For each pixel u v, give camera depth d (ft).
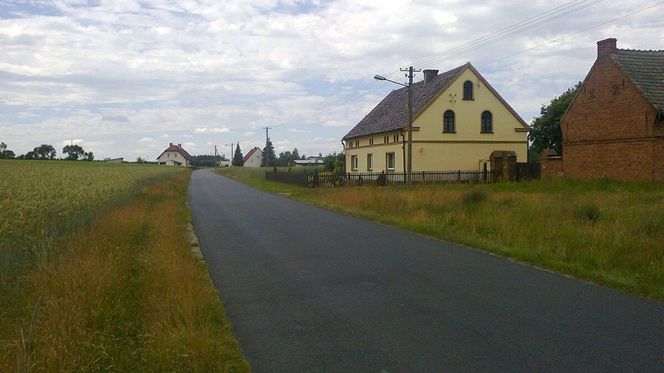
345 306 24.32
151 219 50.96
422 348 18.84
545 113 172.55
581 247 35.29
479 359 17.70
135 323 20.97
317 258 36.06
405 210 60.03
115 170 117.70
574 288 27.02
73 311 19.56
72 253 27.14
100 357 17.06
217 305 24.06
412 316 22.62
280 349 19.02
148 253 32.63
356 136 165.78
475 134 137.28
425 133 133.39
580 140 99.35
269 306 24.54
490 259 35.12
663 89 86.84
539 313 22.74
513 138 140.15
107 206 48.11
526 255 34.63
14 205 32.91
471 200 62.59
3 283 23.47
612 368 16.74
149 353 17.62
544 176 110.83
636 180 87.25
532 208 53.42
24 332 18.29
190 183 163.73
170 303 22.31
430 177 131.13
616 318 21.88
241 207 76.69
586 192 77.30
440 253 37.47
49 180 55.01
